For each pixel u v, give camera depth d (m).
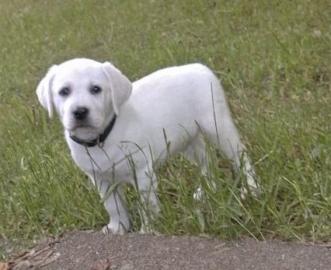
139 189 5.25
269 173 5.50
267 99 7.48
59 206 5.91
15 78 9.95
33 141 7.41
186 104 5.50
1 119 8.55
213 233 5.12
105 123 5.06
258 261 4.75
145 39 10.05
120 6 11.56
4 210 6.19
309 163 5.65
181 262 4.85
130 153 5.13
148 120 5.27
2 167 7.03
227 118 5.67
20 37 11.84
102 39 10.61
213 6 10.43
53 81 5.13
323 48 8.30
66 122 4.94
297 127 6.36
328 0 9.43
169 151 5.45
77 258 5.15
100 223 5.75
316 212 5.28
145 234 5.27
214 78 5.64
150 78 5.49
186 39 9.54
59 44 10.98
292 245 4.93
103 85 5.00
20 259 5.39
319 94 7.35
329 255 4.74
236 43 8.91
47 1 13.38
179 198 5.41
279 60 8.12
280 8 9.63
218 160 5.83
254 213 5.20
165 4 11.00
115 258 5.03
